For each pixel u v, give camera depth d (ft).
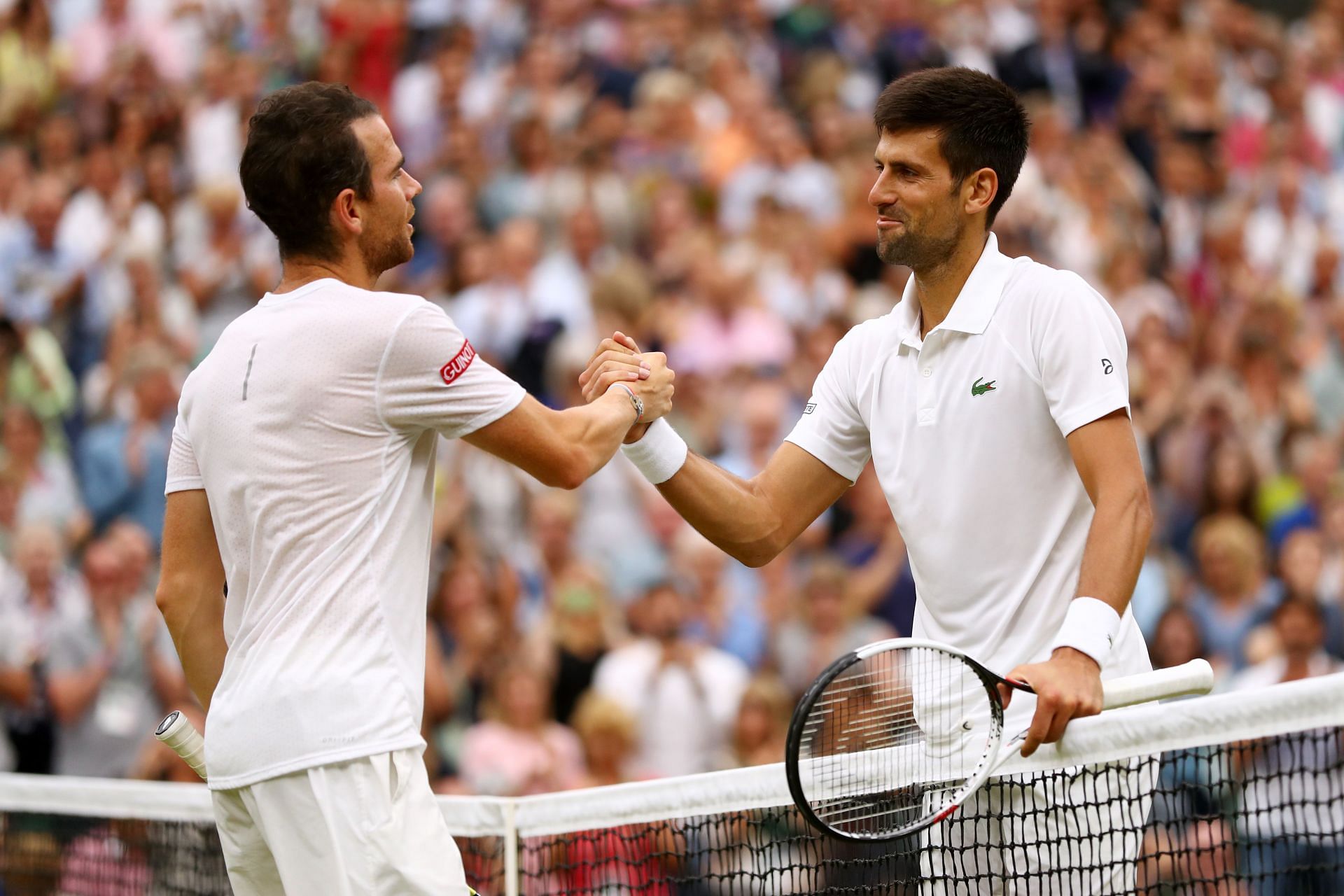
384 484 39.83
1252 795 74.18
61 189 144.25
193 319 138.21
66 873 62.59
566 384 128.77
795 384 127.13
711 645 106.83
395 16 166.09
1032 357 42.98
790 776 37.73
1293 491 121.90
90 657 101.45
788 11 162.40
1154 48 164.76
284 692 38.34
